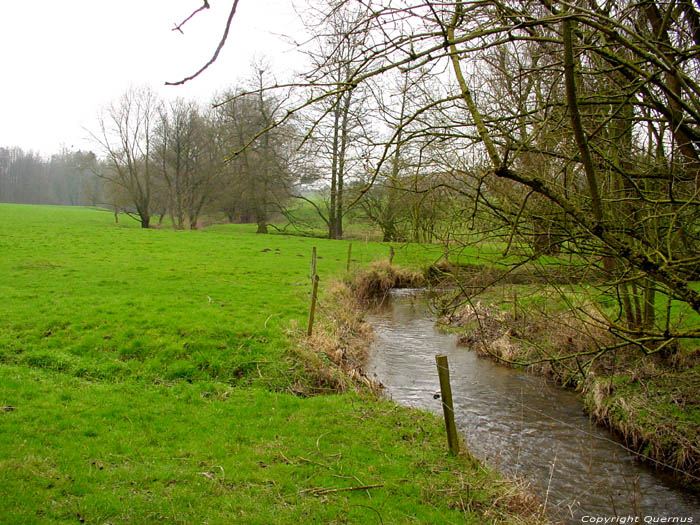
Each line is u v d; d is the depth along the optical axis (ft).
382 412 30.19
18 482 18.70
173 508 18.13
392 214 48.62
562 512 21.33
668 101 19.85
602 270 18.20
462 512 20.02
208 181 160.97
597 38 17.71
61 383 30.91
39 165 346.54
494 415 31.55
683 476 24.32
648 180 21.61
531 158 20.98
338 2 12.92
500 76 22.26
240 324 42.91
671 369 32.35
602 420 30.55
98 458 21.79
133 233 128.16
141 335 39.60
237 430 26.43
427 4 11.82
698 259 13.89
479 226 22.40
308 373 35.47
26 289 53.88
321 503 19.66
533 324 42.06
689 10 20.79
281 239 131.85
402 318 60.23
